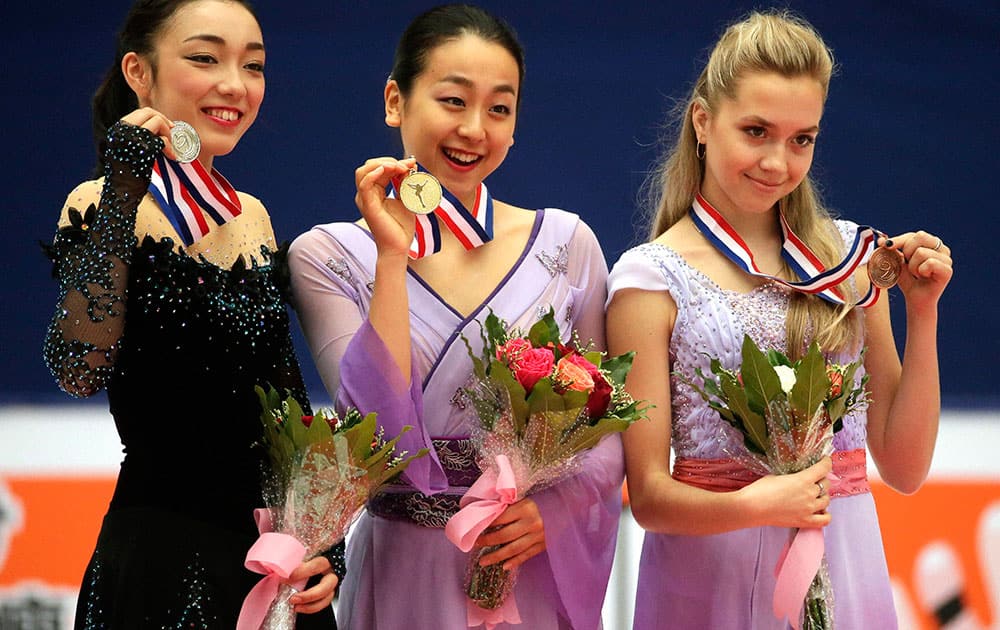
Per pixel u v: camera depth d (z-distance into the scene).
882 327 14.02
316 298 13.28
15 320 23.16
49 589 19.33
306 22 24.11
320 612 12.68
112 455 20.59
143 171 11.62
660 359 13.41
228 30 12.59
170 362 11.95
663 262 13.49
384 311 12.47
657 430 13.28
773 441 12.40
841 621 13.18
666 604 13.55
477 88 13.04
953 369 24.14
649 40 24.59
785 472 12.55
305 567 11.96
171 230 12.32
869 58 24.69
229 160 23.98
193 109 12.55
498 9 24.55
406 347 12.53
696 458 13.35
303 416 11.89
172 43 12.49
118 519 11.93
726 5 24.59
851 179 24.69
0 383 22.86
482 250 13.60
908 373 13.72
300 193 24.08
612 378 12.66
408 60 13.30
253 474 12.38
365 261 13.40
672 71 24.59
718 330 13.34
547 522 12.77
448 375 13.09
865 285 14.00
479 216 13.53
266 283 12.70
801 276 13.79
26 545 19.52
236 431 12.27
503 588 12.78
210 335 12.07
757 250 13.91
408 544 13.08
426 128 13.12
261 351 12.47
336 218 24.14
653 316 13.41
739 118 13.19
